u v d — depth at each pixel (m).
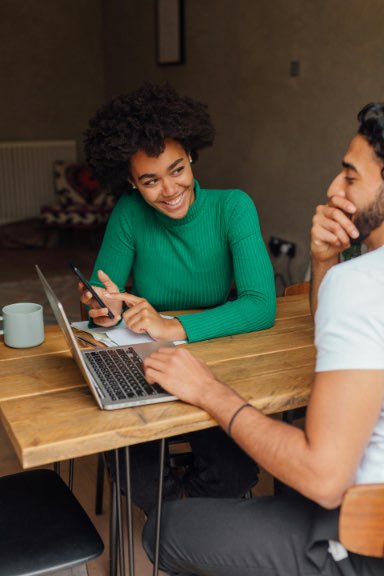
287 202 4.66
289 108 4.51
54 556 1.32
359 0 3.84
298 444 1.09
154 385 1.40
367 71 3.86
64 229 7.01
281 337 1.76
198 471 1.80
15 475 1.61
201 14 5.27
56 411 1.31
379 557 1.12
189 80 5.59
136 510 2.23
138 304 1.77
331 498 1.06
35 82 7.02
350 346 1.04
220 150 5.29
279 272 4.82
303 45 4.30
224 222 2.00
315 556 1.19
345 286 1.07
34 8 6.87
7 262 6.13
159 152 1.83
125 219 2.09
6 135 7.02
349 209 1.18
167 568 1.37
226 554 1.26
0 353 1.64
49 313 4.46
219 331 1.75
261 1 4.60
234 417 1.22
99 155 1.94
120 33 6.70
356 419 1.03
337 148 4.16
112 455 1.69
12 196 7.06
